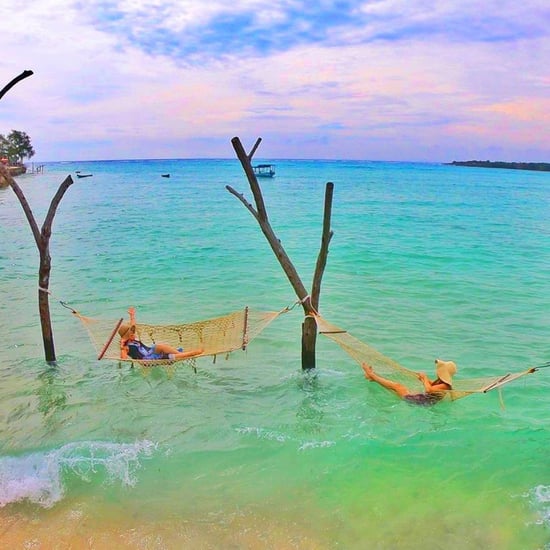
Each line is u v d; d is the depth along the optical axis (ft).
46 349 27.07
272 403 23.06
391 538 14.82
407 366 27.43
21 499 16.42
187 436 20.11
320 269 24.93
